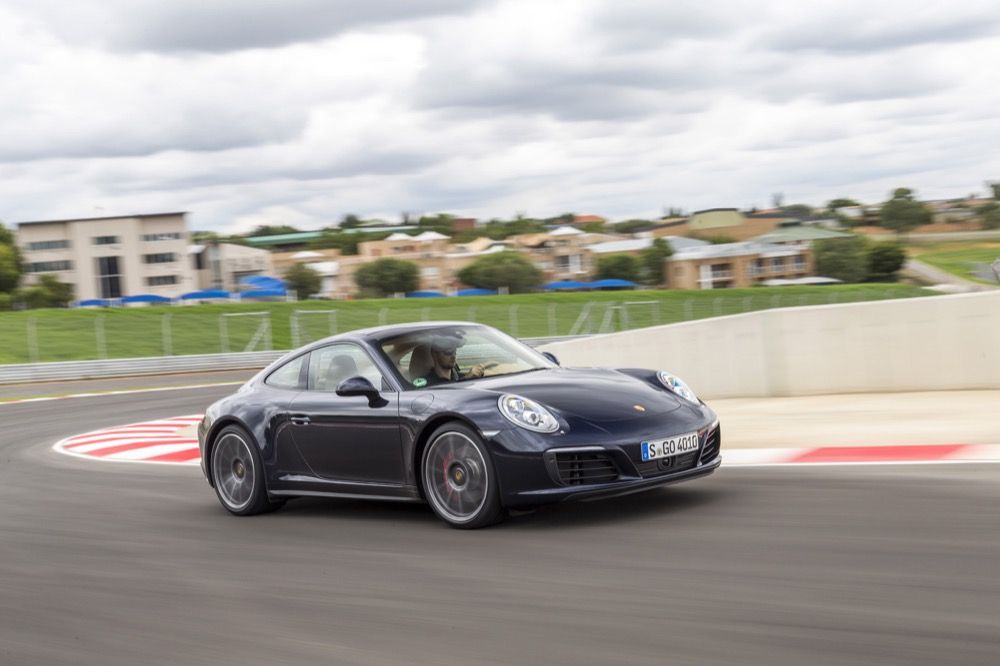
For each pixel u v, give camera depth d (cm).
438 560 466
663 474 510
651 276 12188
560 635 341
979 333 950
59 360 3706
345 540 533
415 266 12625
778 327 1077
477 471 514
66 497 771
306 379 626
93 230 11662
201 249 12675
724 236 15800
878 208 19562
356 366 595
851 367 1028
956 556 393
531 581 414
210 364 3541
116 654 366
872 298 6494
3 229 11806
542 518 534
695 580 392
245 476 643
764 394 1093
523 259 12038
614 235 15512
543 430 496
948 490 520
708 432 534
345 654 342
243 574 475
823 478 584
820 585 369
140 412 1655
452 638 349
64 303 11100
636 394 538
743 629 328
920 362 986
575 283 11756
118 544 573
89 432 1359
